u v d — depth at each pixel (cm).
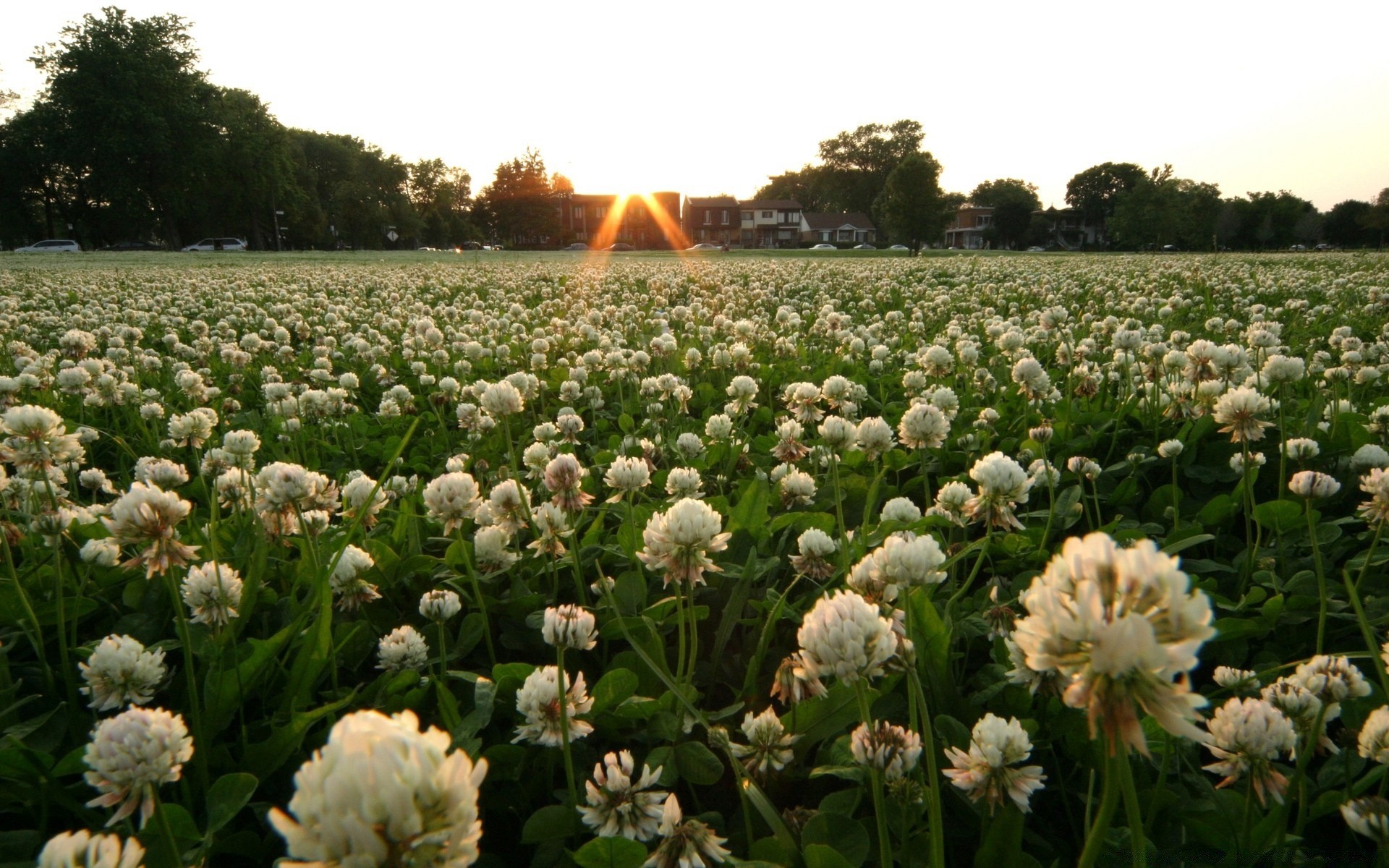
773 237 12231
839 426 255
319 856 68
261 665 198
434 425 549
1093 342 615
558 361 733
